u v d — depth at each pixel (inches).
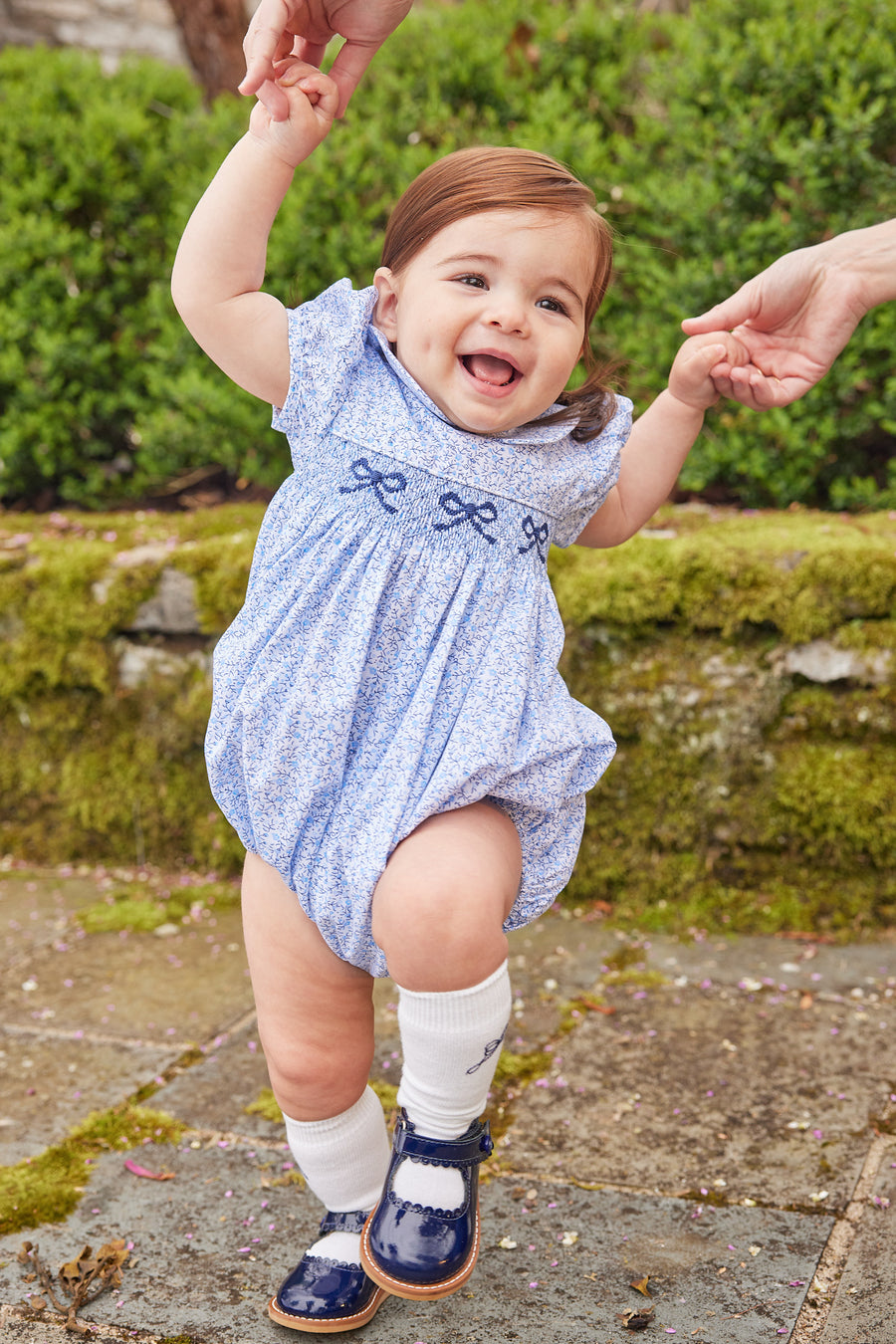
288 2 54.3
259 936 60.1
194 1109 87.7
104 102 182.9
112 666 139.3
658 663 123.4
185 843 140.1
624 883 125.6
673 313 145.7
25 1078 93.1
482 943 50.7
